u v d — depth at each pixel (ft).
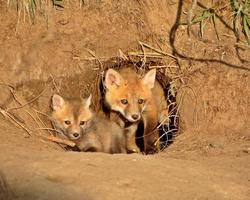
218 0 42.19
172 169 28.76
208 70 41.11
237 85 40.11
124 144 43.52
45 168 27.12
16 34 42.11
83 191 24.88
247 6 41.42
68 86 43.78
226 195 26.37
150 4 43.09
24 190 24.79
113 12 43.50
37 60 42.45
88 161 28.63
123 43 43.70
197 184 27.09
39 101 42.16
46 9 42.65
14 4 42.24
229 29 41.68
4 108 39.17
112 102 43.50
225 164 31.32
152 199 24.84
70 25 43.14
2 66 41.55
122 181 26.25
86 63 43.80
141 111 42.86
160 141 44.34
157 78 45.62
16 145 32.68
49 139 38.34
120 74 44.37
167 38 42.88
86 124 41.11
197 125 40.19
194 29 42.16
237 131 38.88
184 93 41.78
